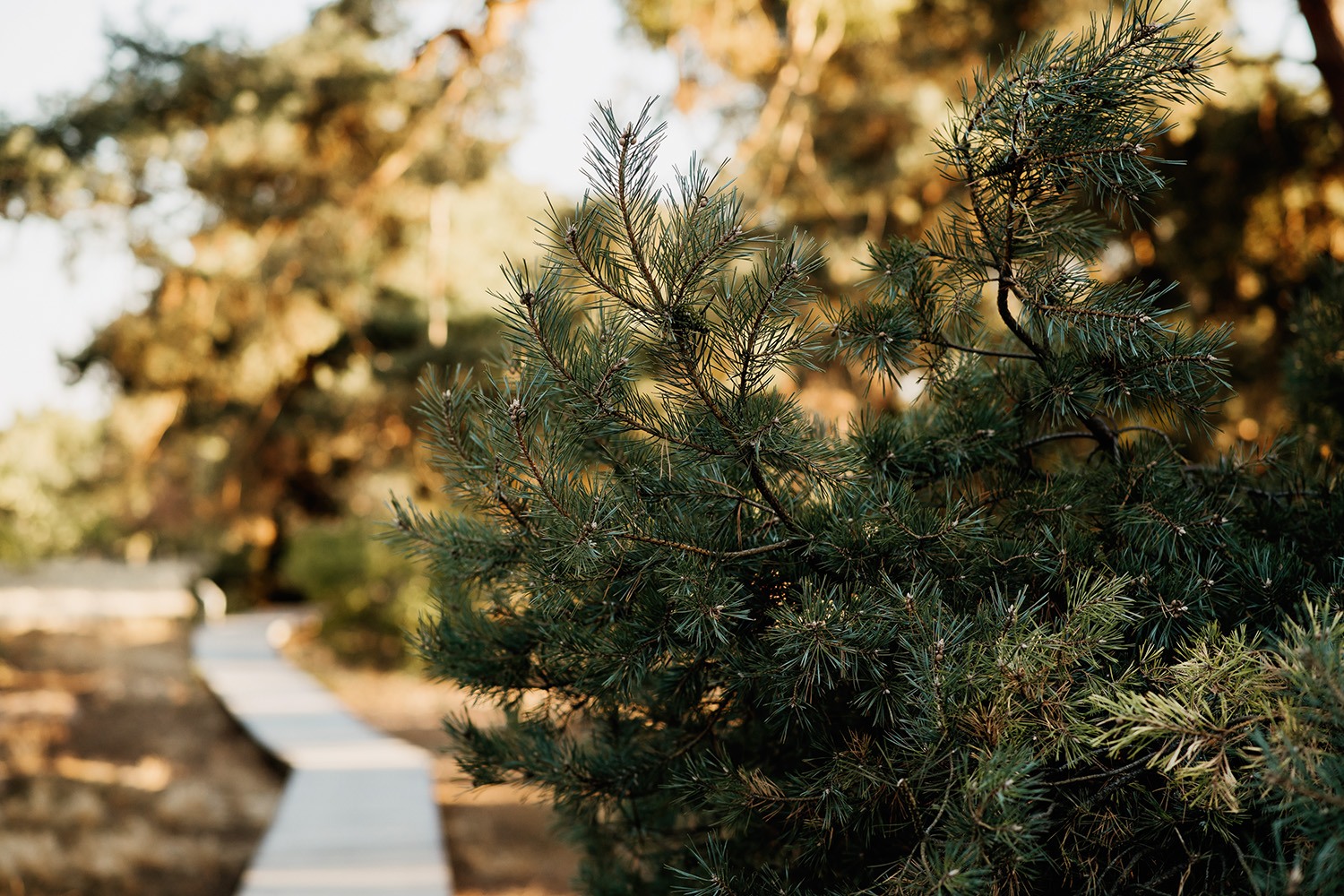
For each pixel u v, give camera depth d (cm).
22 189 904
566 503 128
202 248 1067
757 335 127
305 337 1134
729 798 133
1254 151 595
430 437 137
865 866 140
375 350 1702
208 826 709
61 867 584
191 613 2125
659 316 124
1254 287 632
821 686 133
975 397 162
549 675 158
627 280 127
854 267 796
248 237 1080
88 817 684
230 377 1170
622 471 141
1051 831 126
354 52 885
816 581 138
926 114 866
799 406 141
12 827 651
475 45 702
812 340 129
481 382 140
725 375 133
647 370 137
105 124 937
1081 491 149
